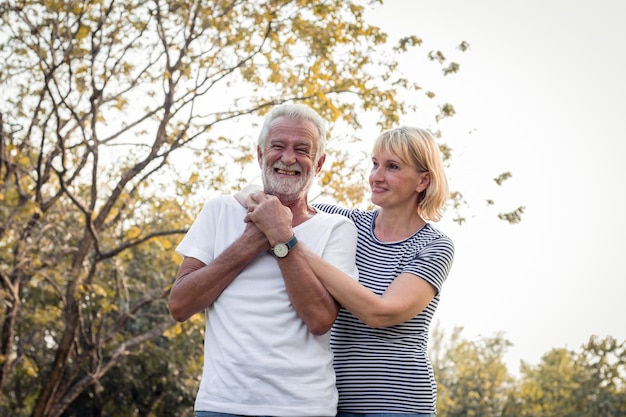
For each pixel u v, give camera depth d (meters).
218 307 3.65
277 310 3.60
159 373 20.14
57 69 13.13
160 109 13.09
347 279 3.68
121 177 13.60
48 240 14.22
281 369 3.51
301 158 3.76
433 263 4.05
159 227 13.84
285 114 3.81
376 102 12.90
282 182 3.76
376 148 4.32
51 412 14.16
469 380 31.41
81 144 13.29
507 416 30.48
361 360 4.02
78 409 20.47
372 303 3.71
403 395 3.97
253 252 3.62
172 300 3.65
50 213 14.48
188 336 19.47
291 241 3.58
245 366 3.52
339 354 4.06
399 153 4.23
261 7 12.80
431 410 4.05
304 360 3.58
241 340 3.55
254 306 3.60
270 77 12.80
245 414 3.49
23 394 20.22
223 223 3.80
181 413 20.91
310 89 12.66
